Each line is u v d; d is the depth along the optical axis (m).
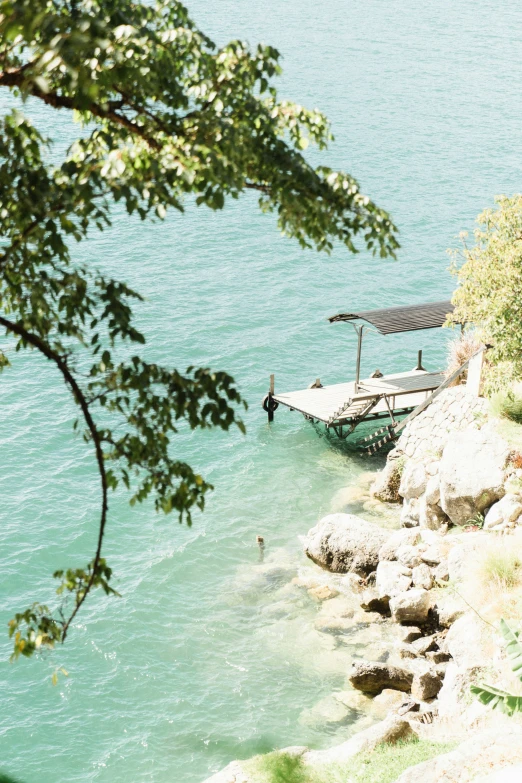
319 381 42.84
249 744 21.92
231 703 23.41
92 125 86.19
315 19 171.75
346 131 98.50
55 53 6.36
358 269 62.00
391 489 33.84
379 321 38.69
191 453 38.72
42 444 38.12
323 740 21.72
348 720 22.33
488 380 25.31
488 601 22.56
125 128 9.66
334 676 24.09
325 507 34.34
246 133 9.53
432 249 66.31
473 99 114.19
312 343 50.50
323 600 27.59
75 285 9.41
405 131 99.25
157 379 9.00
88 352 46.28
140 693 24.03
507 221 25.25
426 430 33.59
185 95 9.77
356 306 56.12
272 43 146.62
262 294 56.94
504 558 23.23
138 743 22.20
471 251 26.92
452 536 27.62
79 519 33.00
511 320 24.11
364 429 41.31
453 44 151.00
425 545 27.66
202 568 30.05
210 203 8.49
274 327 52.16
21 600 28.53
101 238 65.50
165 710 23.34
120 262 61.06
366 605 26.69
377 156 89.75
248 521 33.25
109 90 8.77
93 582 9.41
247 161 9.52
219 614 27.33
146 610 27.61
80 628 26.69
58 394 42.28
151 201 8.57
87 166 8.39
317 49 144.38
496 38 156.75
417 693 22.34
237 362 47.69
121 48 8.32
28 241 9.16
